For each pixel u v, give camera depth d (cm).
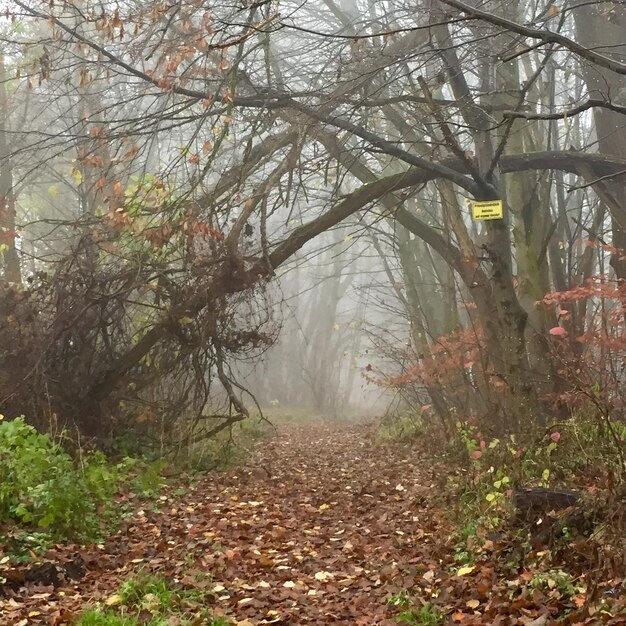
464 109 1288
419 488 1055
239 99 1245
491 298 1361
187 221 1191
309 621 566
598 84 1509
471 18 739
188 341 1309
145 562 712
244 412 1361
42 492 789
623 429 900
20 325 1257
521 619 520
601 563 580
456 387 1508
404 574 669
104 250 1289
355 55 1259
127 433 1360
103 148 1392
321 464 1482
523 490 740
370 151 1271
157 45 1160
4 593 603
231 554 727
